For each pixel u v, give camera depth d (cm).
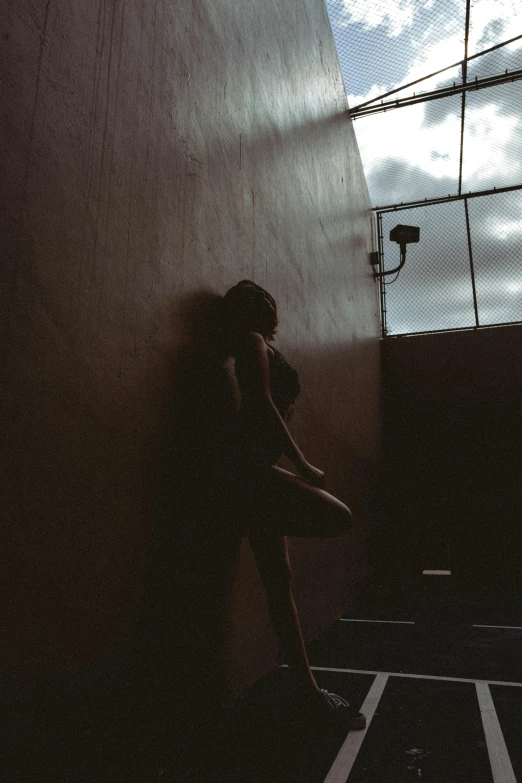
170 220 154
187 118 170
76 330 109
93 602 110
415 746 146
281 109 300
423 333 723
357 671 227
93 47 119
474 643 281
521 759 138
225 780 125
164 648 136
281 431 158
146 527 131
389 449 693
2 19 91
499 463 649
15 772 87
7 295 90
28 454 94
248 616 195
